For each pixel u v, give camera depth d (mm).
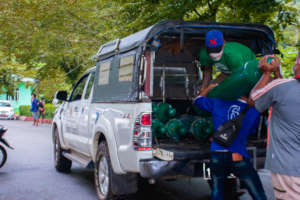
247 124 4590
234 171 4633
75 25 16266
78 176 8305
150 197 6539
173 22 5062
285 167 3266
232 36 5773
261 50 5859
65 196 6617
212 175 4598
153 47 5035
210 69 5578
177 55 7305
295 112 3252
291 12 9031
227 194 5523
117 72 5656
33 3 15586
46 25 16047
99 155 5961
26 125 26344
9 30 15742
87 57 17281
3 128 9062
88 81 7355
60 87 25422
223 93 4590
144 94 4914
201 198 6461
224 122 4562
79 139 7160
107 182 5699
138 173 5277
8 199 6480
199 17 10156
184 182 7633
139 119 4836
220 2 9531
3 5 15734
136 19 10633
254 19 9180
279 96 3338
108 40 15125
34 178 8117
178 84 7438
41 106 26203
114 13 14828
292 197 3277
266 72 3748
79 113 7266
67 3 15734
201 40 6066
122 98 5332
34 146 13656
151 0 10070
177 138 5824
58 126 8508
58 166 8633
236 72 4520
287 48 9469
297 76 3334
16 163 10031
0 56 18219
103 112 5922
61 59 18938
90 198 6465
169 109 6062
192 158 4812
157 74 7285
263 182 7258
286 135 3287
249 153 5012
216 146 4551
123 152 5090
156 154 4867
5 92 35594
